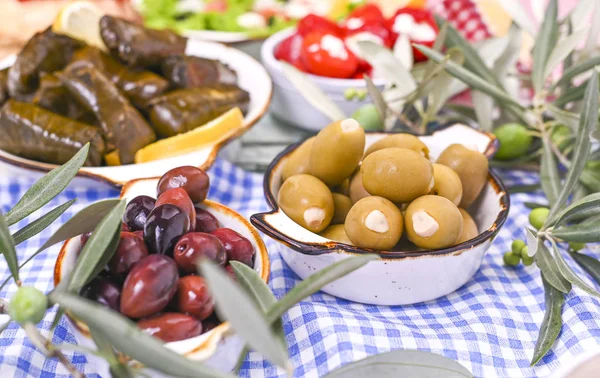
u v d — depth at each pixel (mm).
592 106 563
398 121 881
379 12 1041
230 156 842
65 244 476
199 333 418
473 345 512
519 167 838
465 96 1020
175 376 338
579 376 481
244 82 932
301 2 1392
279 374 491
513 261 621
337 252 499
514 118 818
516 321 551
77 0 901
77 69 812
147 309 402
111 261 433
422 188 531
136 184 563
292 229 515
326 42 904
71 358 497
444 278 543
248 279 417
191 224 482
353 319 520
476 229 584
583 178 690
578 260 617
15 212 458
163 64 877
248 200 759
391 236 515
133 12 1368
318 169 575
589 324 512
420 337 510
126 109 771
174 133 788
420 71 850
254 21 1356
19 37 1184
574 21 789
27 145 755
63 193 726
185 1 1418
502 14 1186
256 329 309
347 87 876
